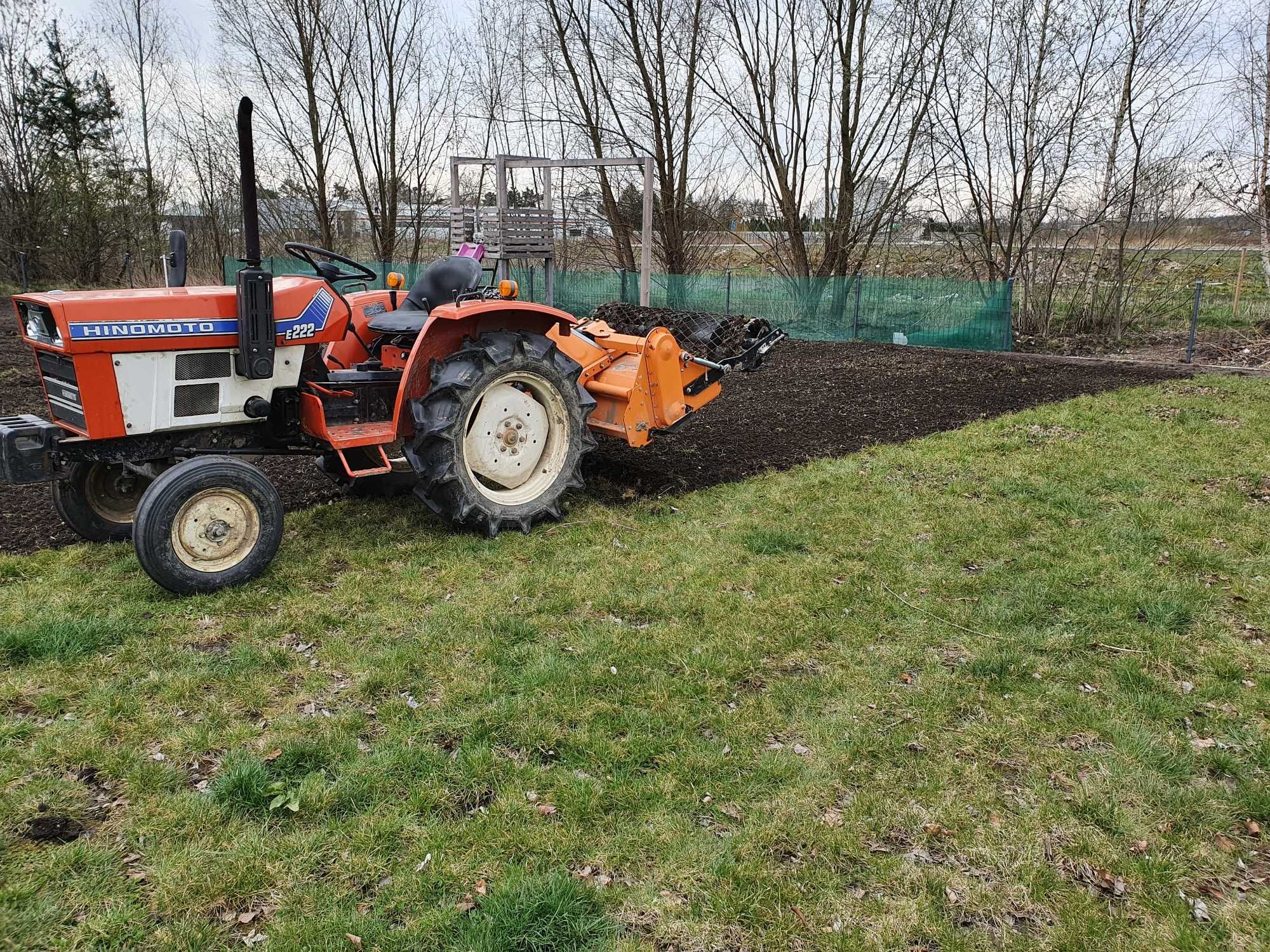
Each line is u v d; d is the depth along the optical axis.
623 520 5.22
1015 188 13.90
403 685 3.38
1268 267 12.88
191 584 4.00
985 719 3.21
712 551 4.71
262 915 2.29
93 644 3.59
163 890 2.34
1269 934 2.27
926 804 2.75
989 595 4.19
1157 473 5.99
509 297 5.14
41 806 2.65
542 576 4.39
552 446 5.22
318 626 3.82
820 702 3.31
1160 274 15.14
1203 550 4.66
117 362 3.89
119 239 22.22
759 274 18.14
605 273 15.62
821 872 2.47
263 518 4.20
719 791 2.80
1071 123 13.41
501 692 3.34
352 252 22.64
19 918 2.22
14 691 3.23
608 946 2.21
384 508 5.36
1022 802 2.77
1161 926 2.31
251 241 4.04
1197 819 2.71
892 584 4.32
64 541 4.75
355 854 2.50
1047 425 7.43
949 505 5.41
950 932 2.27
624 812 2.70
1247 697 3.33
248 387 4.30
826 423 7.64
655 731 3.10
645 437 5.54
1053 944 2.24
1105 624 3.90
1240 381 9.27
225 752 2.94
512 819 2.65
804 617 3.96
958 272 16.09
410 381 4.78
